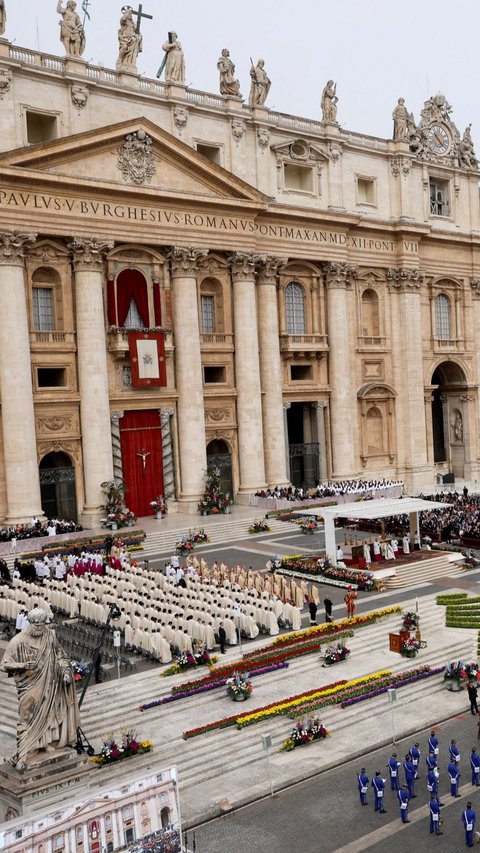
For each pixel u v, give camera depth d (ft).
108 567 136.05
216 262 197.57
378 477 229.66
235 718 87.56
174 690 92.27
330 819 71.41
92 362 175.42
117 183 173.99
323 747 84.79
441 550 156.87
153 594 119.96
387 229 229.04
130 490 186.19
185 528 172.24
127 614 107.65
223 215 193.57
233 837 68.80
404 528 171.73
